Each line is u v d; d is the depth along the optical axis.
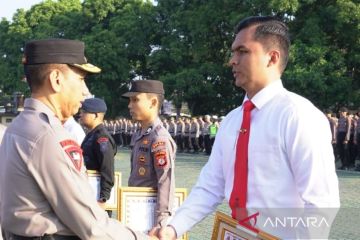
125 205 4.57
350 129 19.22
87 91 3.09
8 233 2.63
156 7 37.06
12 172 2.50
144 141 4.64
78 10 45.78
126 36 38.28
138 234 2.76
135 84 4.68
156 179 4.62
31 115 2.60
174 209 4.79
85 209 2.51
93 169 5.32
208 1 31.39
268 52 2.89
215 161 3.23
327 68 25.45
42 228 2.49
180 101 32.09
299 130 2.71
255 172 2.84
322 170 2.65
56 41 2.68
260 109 2.90
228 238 2.95
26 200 2.49
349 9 25.33
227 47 32.22
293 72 24.88
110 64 38.09
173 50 33.28
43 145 2.48
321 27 26.86
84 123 5.44
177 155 26.53
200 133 28.72
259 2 26.72
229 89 32.09
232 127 3.09
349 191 12.35
